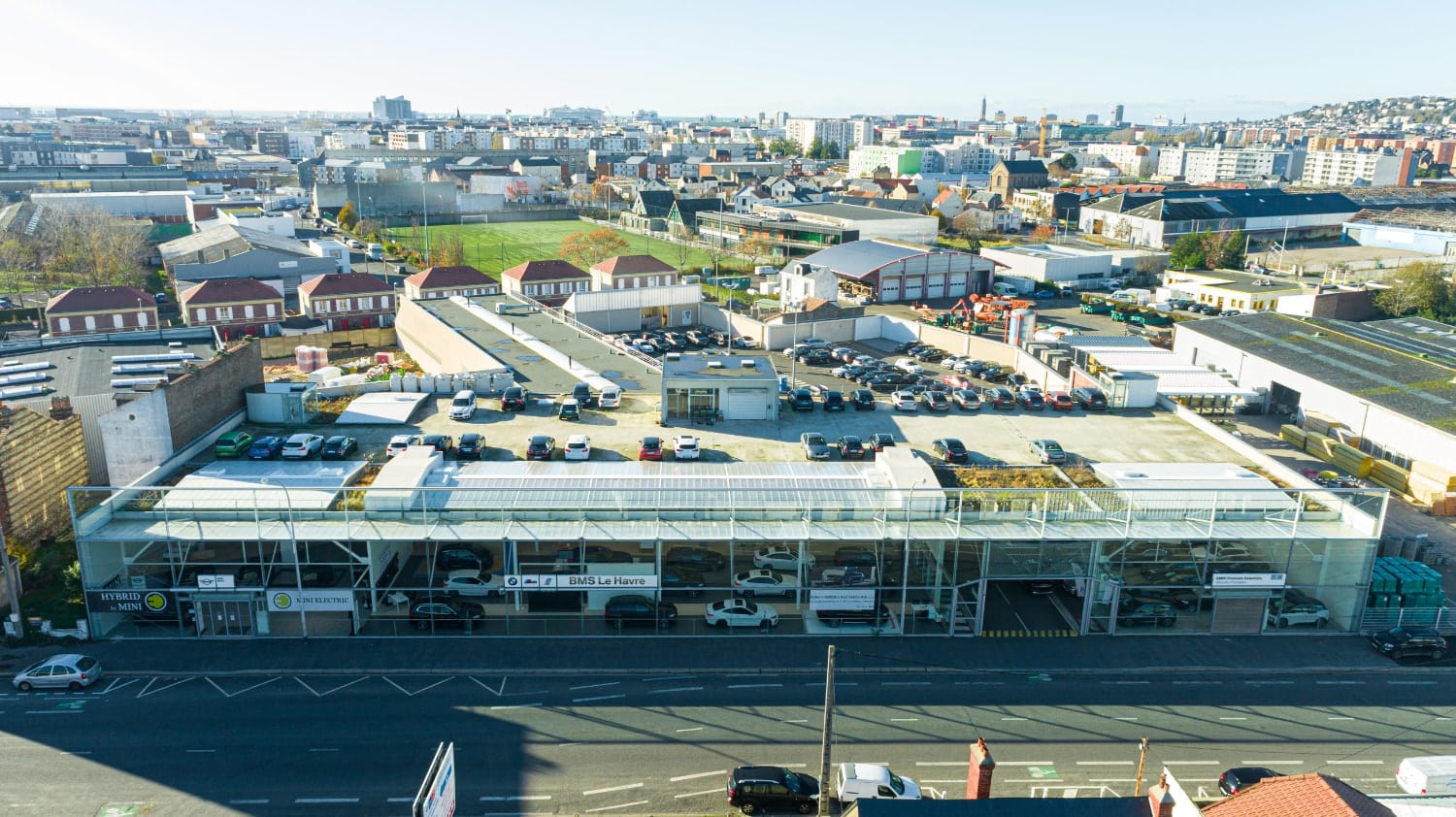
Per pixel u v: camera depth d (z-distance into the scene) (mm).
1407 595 54625
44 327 126188
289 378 106062
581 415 76938
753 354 114812
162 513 51625
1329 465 80188
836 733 43188
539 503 53250
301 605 50562
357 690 45844
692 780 39656
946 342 116312
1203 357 104875
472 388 82375
